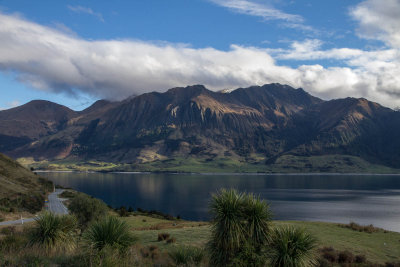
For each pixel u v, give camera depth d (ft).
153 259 70.33
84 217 110.32
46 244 57.00
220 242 54.75
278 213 534.78
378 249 126.82
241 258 51.11
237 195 57.62
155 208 628.28
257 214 55.11
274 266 51.24
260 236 54.34
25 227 74.95
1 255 44.96
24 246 57.88
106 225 53.93
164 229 159.43
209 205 58.08
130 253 53.67
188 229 150.20
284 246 51.65
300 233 53.88
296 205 638.12
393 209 584.40
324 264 89.81
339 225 178.29
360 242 136.98
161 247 106.32
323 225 176.24
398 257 116.67
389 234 160.56
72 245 59.26
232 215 54.65
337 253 108.88
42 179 530.27
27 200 286.46
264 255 52.16
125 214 277.23
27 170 534.78
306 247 53.01
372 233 160.97
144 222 227.81
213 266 55.77
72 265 44.86
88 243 52.21
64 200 380.58
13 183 371.56
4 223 183.93
